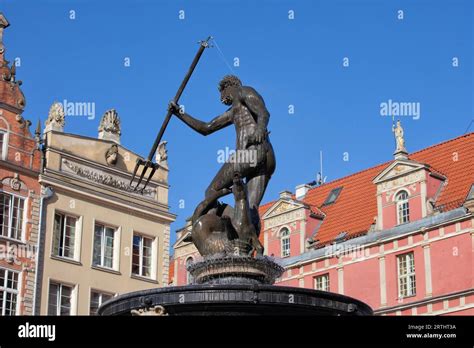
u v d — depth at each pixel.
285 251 42.47
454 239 35.88
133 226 38.44
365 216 40.84
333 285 39.62
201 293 9.18
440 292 35.59
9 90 35.69
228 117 11.57
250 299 9.12
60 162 36.47
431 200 37.38
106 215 37.56
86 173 37.25
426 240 36.81
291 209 42.75
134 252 38.38
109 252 37.47
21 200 34.91
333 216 42.53
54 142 36.53
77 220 36.59
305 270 40.91
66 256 35.91
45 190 35.62
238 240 10.64
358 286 38.62
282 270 10.65
